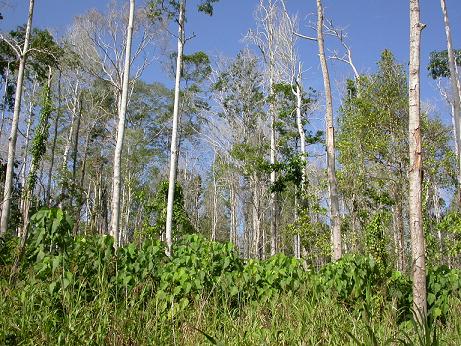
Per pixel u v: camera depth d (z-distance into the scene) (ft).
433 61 80.18
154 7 62.34
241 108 96.27
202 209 155.33
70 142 100.78
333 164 46.68
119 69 82.12
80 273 20.49
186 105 101.50
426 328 15.85
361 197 60.39
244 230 113.80
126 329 17.17
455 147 63.82
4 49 79.51
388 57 61.62
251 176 90.48
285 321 18.93
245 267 26.08
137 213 111.96
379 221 53.88
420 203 25.30
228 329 18.63
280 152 85.56
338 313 19.86
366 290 23.82
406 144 59.41
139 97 119.03
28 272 20.35
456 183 61.93
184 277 22.71
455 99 57.88
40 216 21.42
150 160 124.67
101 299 18.22
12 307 16.84
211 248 27.45
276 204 88.84
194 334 17.94
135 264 23.99
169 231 57.26
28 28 64.95
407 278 27.68
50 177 84.58
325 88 48.21
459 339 17.83
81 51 85.05
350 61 82.07
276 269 25.86
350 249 61.52
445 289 25.54
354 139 61.05
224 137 96.58
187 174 136.15
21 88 63.31
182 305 20.88
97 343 15.90
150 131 121.19
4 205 58.85
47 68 88.33
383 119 59.47
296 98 84.43
